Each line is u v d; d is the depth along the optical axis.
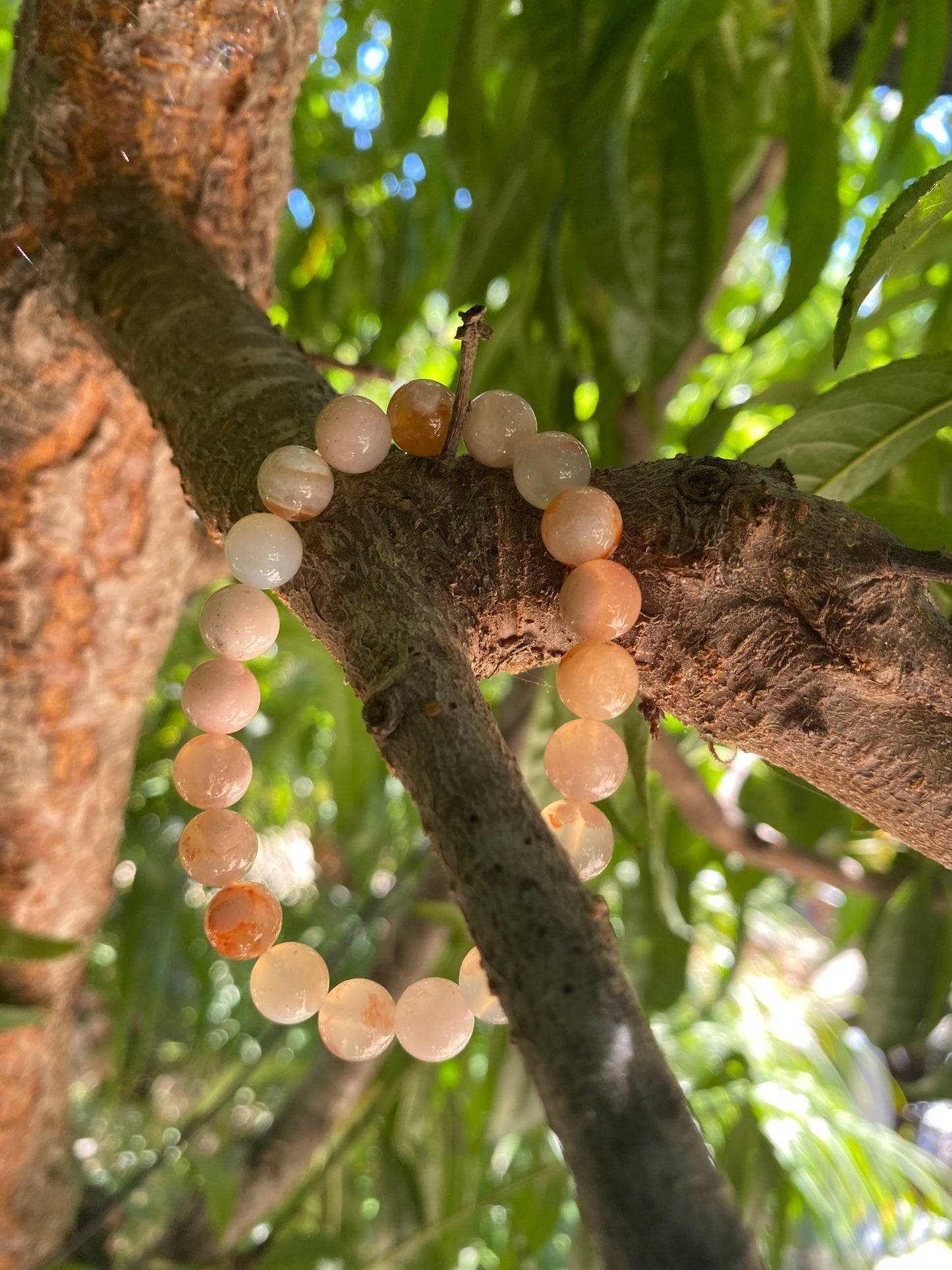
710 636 0.11
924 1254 0.29
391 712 0.08
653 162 0.21
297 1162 0.26
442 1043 0.10
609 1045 0.06
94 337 0.14
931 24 0.16
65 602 0.17
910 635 0.10
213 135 0.15
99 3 0.13
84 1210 0.25
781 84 0.22
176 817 0.31
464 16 0.19
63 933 0.20
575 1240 0.25
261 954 0.11
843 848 0.33
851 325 0.10
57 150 0.14
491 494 0.11
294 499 0.10
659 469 0.11
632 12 0.16
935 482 0.23
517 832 0.07
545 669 0.20
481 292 0.24
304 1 0.15
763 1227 0.25
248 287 0.16
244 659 0.11
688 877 0.31
